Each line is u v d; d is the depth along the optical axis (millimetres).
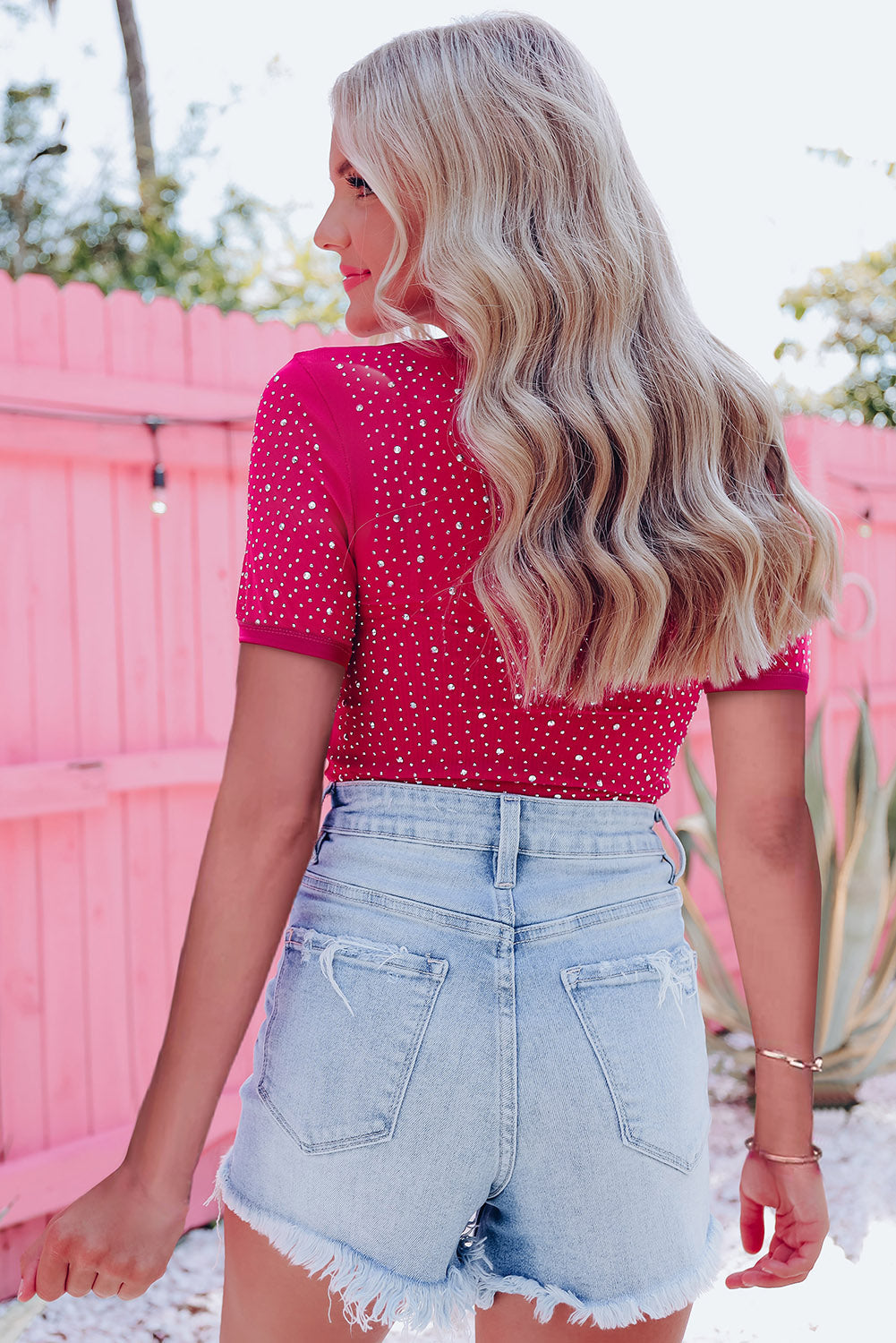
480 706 964
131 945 3049
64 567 2936
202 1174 3094
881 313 10492
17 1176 2744
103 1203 900
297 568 933
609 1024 958
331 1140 910
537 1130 933
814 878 1125
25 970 2855
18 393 2793
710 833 4012
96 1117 2973
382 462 949
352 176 1064
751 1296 2705
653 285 1021
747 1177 1191
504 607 921
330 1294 951
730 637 980
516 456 909
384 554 946
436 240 967
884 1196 3238
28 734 2871
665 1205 985
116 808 3025
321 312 12867
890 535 5707
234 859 921
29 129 12125
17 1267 2775
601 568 917
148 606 3092
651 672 974
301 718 932
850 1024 3896
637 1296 979
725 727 1115
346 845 988
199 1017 910
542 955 955
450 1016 920
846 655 5520
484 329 940
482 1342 1077
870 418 10734
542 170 979
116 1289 907
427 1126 913
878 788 3920
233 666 3248
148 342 3049
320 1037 927
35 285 2855
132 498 3059
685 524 968
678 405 987
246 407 3203
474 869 961
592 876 995
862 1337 2520
